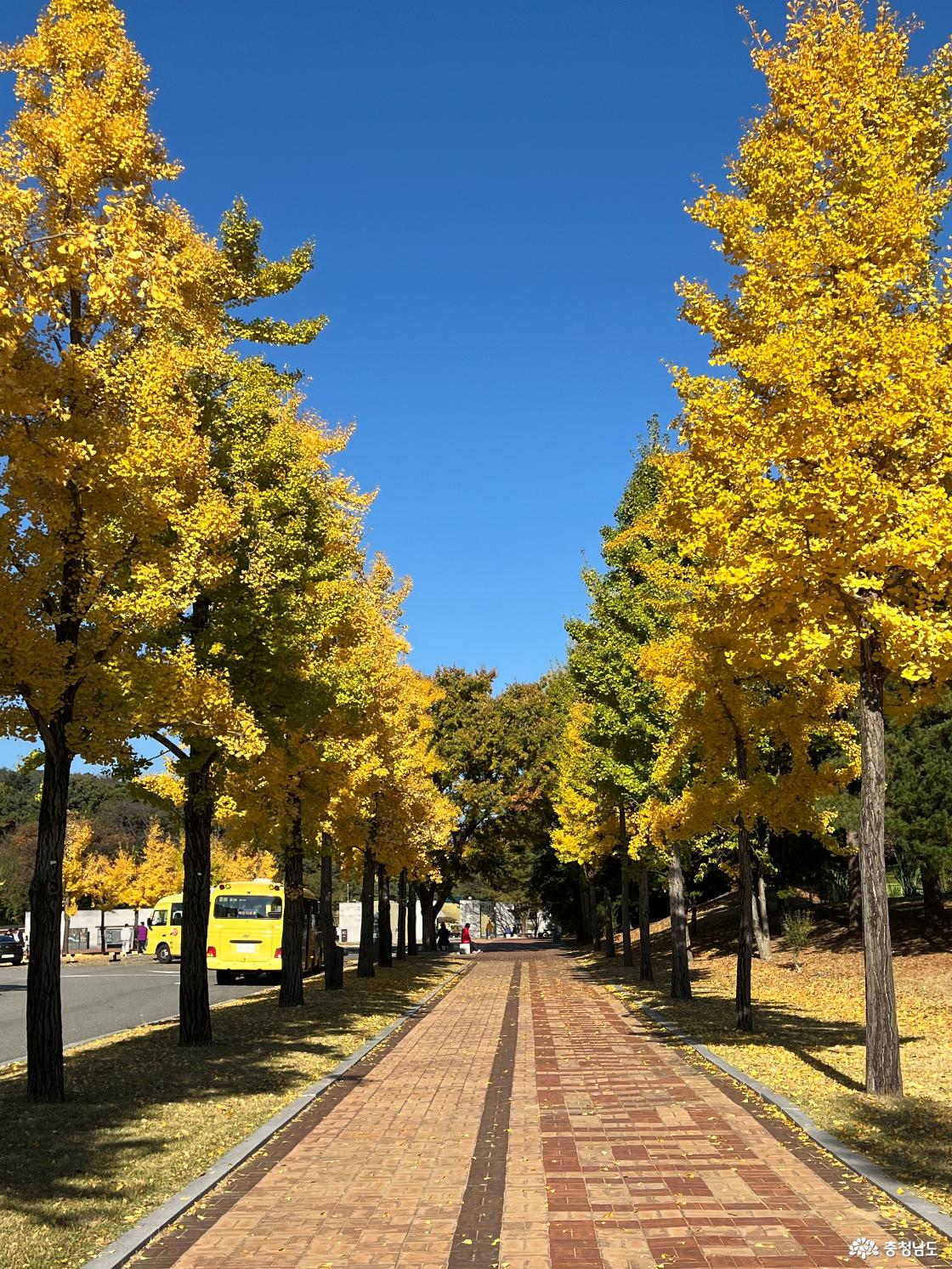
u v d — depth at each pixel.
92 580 8.94
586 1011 17.59
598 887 43.31
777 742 15.03
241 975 32.16
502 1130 7.80
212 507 10.09
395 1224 5.52
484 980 26.39
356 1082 10.22
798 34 9.76
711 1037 13.04
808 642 8.53
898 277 9.01
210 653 11.78
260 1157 7.07
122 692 8.93
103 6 9.25
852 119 9.46
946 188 9.25
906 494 8.20
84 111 8.67
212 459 12.37
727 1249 5.01
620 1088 9.59
